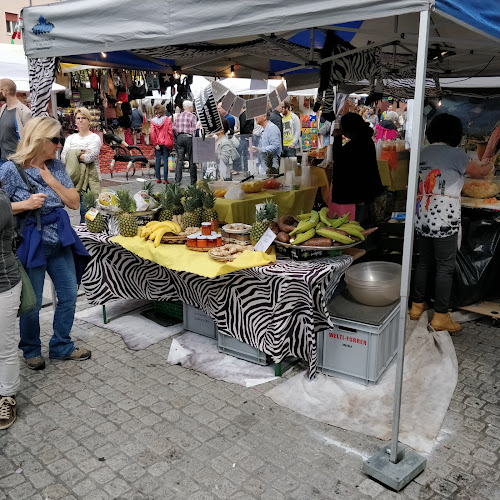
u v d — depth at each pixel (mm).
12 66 6504
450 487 2404
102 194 4203
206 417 2992
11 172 3031
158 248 3605
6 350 2865
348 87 7395
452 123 3836
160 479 2475
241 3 2492
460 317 4422
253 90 7199
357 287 3393
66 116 11812
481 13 2469
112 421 2961
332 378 3365
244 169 5242
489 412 3033
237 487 2414
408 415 2955
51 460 2621
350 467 2547
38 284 3359
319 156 6688
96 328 4289
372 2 2135
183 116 10148
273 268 3154
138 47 2969
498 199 4508
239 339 3582
